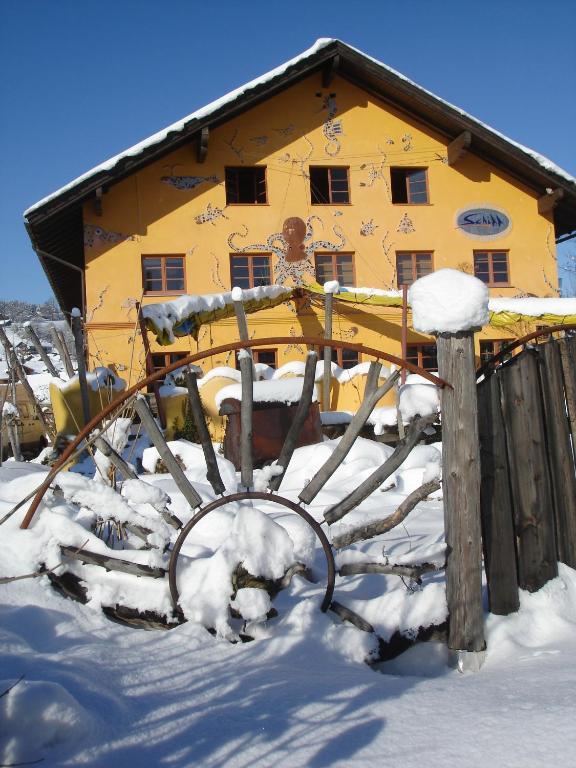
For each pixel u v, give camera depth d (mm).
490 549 3809
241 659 3244
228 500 3566
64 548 3695
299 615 3523
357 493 3762
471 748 2412
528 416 3973
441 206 21516
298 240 20641
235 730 2580
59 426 13398
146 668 3068
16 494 4004
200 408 3910
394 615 3590
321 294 19188
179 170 20281
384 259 21047
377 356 3754
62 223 20172
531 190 21953
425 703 2822
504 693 2902
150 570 3609
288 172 20891
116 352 19438
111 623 3598
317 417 11703
